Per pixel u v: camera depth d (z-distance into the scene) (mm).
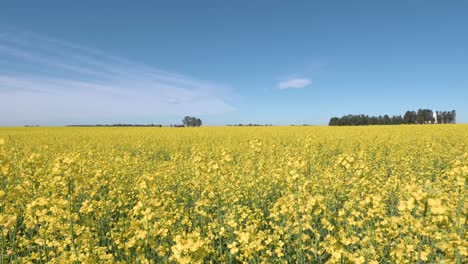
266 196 10188
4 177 9867
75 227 6117
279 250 5910
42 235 5914
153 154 22000
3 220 5352
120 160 13891
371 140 24734
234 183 10445
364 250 5473
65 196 7703
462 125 42906
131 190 10398
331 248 5172
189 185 10602
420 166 14469
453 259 4809
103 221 7918
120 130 45156
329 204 8812
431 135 28203
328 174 10438
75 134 37219
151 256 5742
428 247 5512
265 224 8258
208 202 7734
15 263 5949
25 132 41781
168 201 8156
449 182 9492
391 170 14523
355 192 7980
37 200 5977
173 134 35938
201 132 38375
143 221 5262
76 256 5262
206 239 5980
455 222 5719
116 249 6730
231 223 6078
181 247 4035
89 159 13570
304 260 6105
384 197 8828
